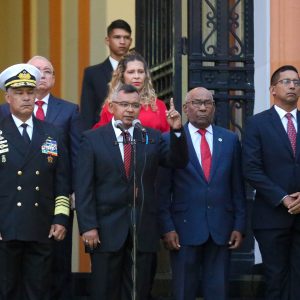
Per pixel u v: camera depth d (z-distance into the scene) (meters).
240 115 23.14
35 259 18.92
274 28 23.56
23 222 18.69
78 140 20.66
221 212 19.91
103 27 27.27
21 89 18.83
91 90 22.44
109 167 19.05
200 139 20.09
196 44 23.02
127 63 20.20
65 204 19.08
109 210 19.05
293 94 20.17
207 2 23.08
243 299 21.72
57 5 27.70
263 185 19.91
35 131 19.00
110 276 19.02
